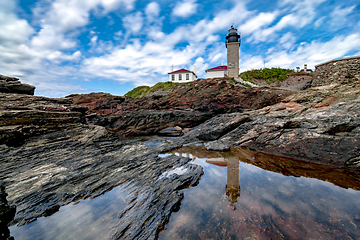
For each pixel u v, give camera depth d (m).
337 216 4.02
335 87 15.49
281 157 9.07
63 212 4.56
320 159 8.01
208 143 12.15
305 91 16.80
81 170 6.94
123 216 4.30
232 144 12.06
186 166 7.79
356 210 4.23
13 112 9.27
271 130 11.02
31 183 5.81
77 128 11.30
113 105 26.38
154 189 5.57
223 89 22.84
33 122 9.70
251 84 26.17
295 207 4.45
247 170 7.36
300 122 10.88
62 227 3.97
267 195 5.12
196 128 17.66
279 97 19.97
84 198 5.23
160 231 3.78
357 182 5.86
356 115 9.48
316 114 11.35
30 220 4.24
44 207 4.73
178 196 5.13
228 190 5.55
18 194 5.21
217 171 7.36
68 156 8.19
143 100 26.72
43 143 8.95
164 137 16.58
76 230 3.86
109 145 10.27
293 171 7.06
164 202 4.82
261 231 3.63
